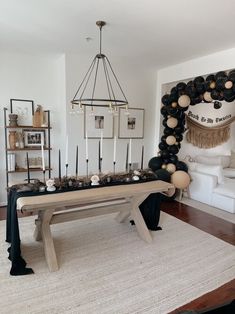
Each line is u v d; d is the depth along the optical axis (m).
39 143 4.21
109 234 3.16
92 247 2.82
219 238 3.12
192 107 5.61
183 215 3.90
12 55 3.91
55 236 3.07
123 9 2.44
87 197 2.40
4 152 4.05
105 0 2.26
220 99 3.50
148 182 3.03
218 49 3.66
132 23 2.78
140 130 5.04
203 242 3.00
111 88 4.52
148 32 3.03
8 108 3.99
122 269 2.41
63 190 2.57
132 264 2.50
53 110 4.33
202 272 2.39
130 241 2.98
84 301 1.98
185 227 3.43
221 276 2.34
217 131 5.91
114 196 2.54
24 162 4.17
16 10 2.47
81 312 1.86
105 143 4.62
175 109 4.23
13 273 2.28
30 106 4.14
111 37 3.23
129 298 2.02
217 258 2.65
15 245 2.29
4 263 2.46
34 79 4.12
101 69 4.36
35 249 2.74
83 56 4.14
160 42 3.39
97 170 4.60
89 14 2.56
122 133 4.81
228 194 4.02
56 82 4.31
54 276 2.28
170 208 4.21
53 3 2.32
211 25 2.80
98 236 3.10
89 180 2.85
